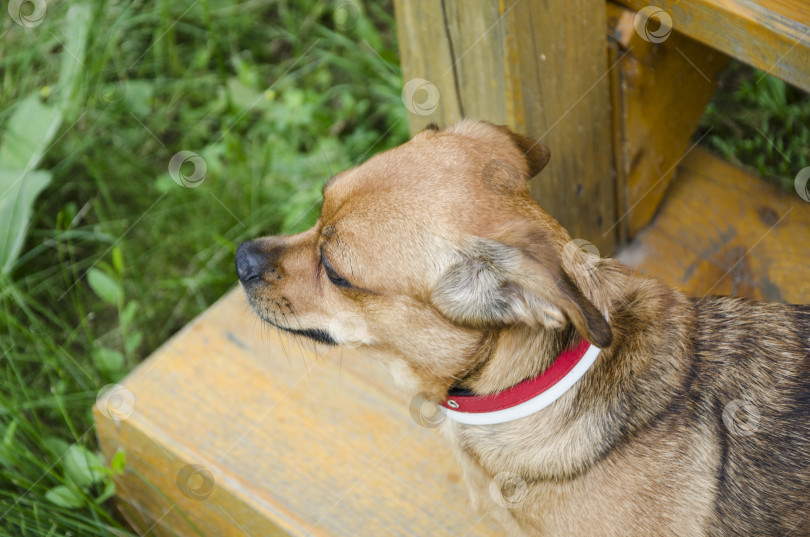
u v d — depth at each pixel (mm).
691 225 838
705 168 853
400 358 711
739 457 689
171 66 1060
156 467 797
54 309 958
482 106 775
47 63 1046
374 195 688
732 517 691
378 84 1031
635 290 712
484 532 744
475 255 664
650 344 697
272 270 731
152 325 951
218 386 804
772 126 952
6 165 965
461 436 725
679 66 798
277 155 1002
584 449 686
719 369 694
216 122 1038
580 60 764
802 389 687
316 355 803
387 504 756
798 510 686
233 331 824
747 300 713
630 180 821
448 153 697
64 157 1007
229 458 776
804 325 700
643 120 798
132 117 1031
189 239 971
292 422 788
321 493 762
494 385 695
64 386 889
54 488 819
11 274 957
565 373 683
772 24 694
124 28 1084
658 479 682
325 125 1021
